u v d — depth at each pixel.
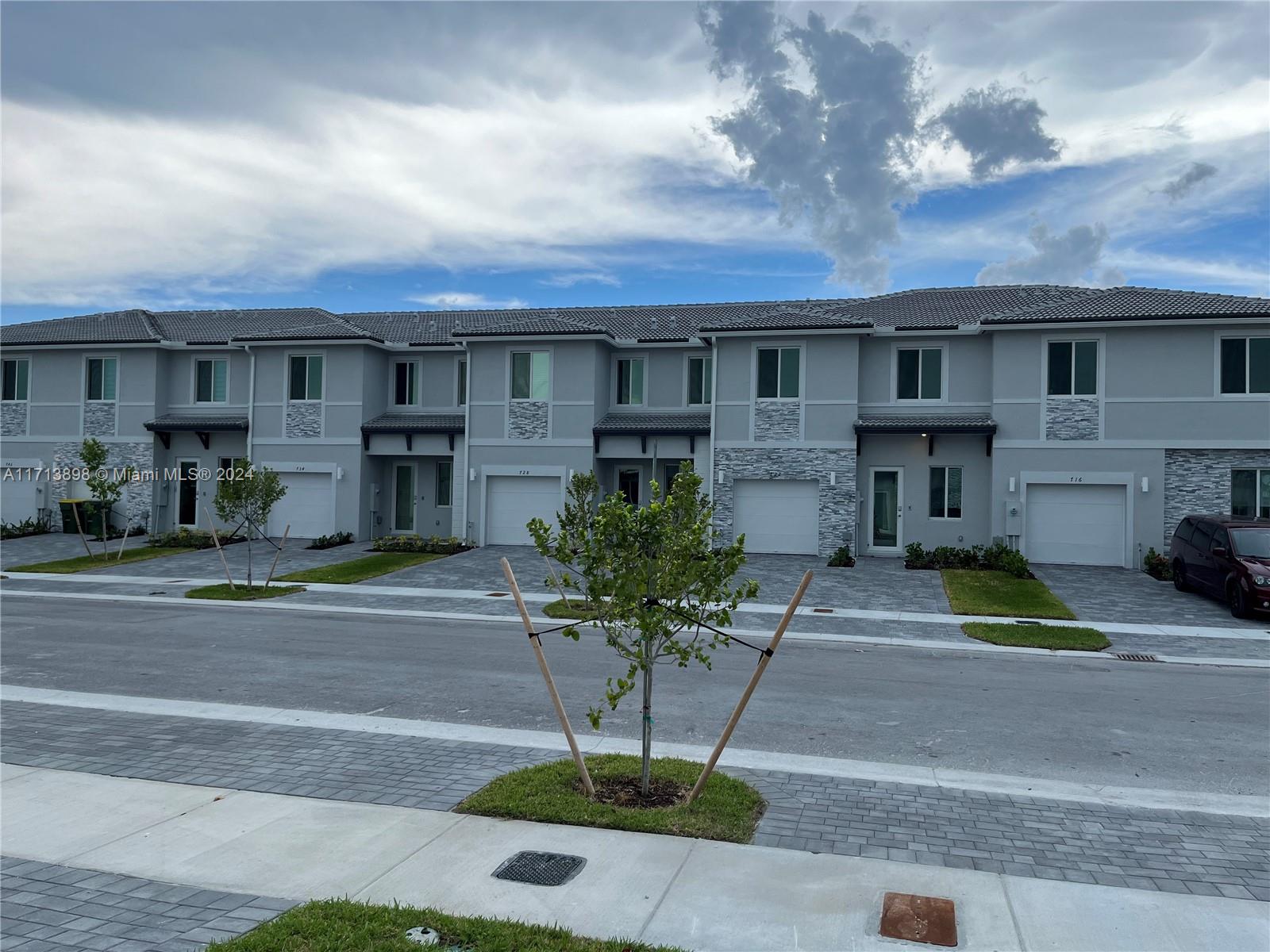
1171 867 5.78
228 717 9.55
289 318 33.38
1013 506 23.67
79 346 31.11
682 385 28.20
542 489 27.64
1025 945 4.71
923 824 6.50
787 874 5.54
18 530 30.81
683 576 6.71
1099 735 9.18
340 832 6.20
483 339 27.41
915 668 12.83
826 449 25.16
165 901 5.13
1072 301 24.64
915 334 25.08
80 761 7.92
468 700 10.45
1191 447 22.56
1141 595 19.55
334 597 19.91
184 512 31.36
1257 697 11.11
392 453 29.11
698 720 9.62
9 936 4.69
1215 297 23.77
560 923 4.85
